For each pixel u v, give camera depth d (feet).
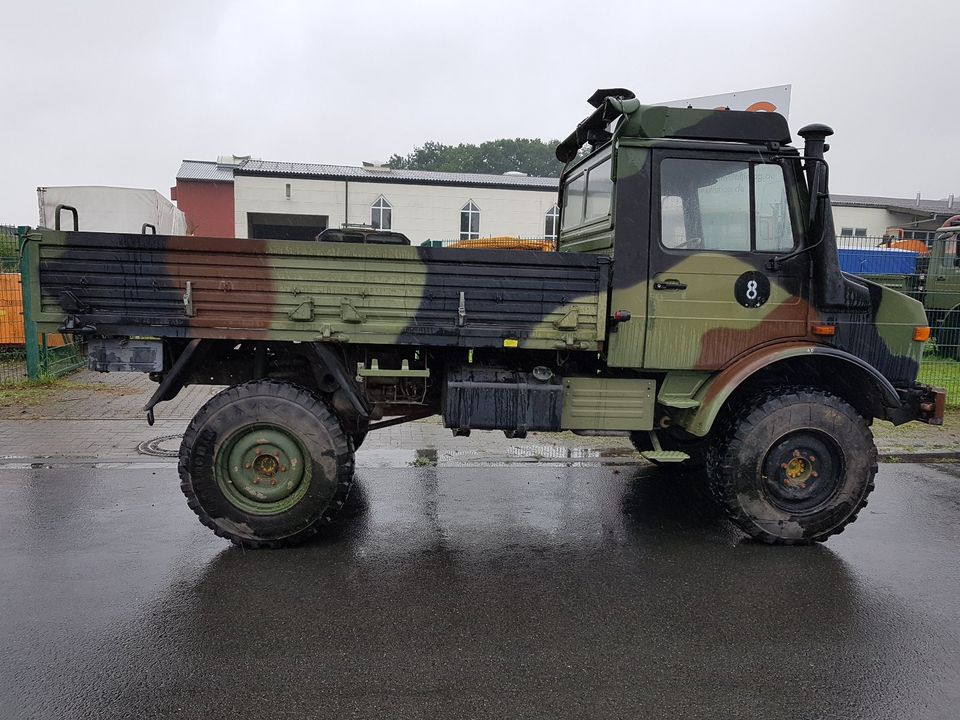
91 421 24.62
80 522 15.26
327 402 14.58
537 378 14.49
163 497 16.97
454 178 103.04
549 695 9.21
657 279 14.23
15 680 9.31
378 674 9.62
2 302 35.17
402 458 21.21
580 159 18.16
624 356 14.34
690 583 12.78
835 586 12.74
